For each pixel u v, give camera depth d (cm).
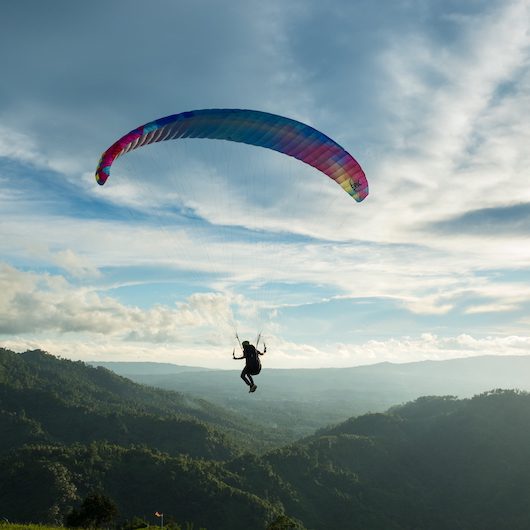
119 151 1603
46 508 10762
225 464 15675
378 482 16112
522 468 15525
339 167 1922
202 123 1769
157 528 7200
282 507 13238
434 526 13800
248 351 1526
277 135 1866
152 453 14112
